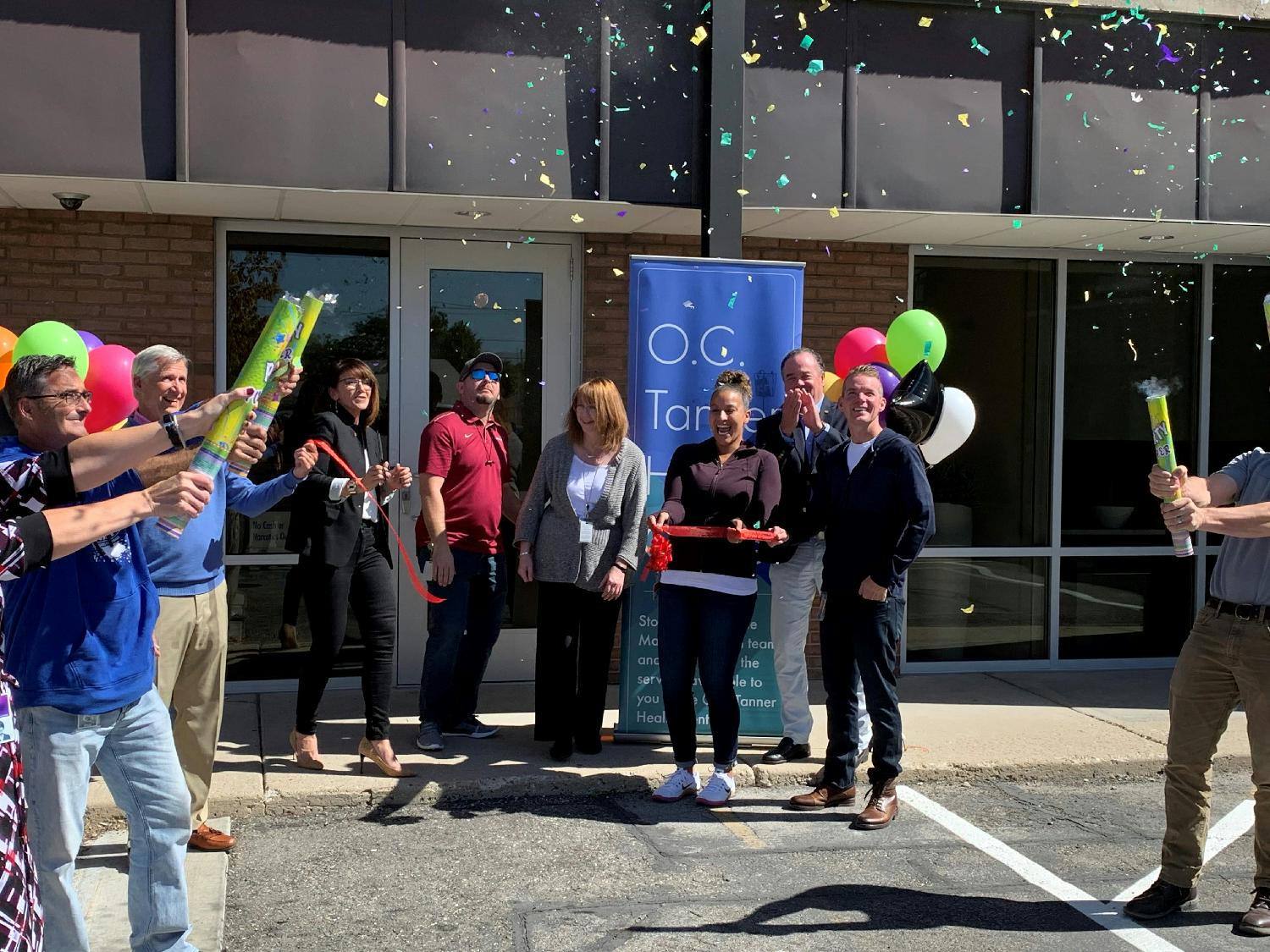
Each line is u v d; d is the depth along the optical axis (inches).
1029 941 157.8
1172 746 166.9
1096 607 324.8
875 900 171.5
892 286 305.1
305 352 277.1
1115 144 268.7
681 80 248.8
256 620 277.3
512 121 240.2
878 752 204.1
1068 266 317.4
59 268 259.4
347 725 250.7
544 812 210.7
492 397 240.7
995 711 273.9
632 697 241.9
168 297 265.7
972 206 262.4
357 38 232.1
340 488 211.0
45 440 125.3
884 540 198.4
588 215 263.1
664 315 238.1
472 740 243.6
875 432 204.5
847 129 255.6
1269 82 276.1
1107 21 266.5
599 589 228.8
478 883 177.3
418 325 282.4
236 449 132.1
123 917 163.2
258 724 250.1
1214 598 163.5
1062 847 195.3
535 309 288.7
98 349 197.6
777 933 159.9
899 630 203.9
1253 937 159.2
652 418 239.1
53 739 128.6
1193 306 326.0
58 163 219.8
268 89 228.2
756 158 251.8
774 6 251.1
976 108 262.1
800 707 233.5
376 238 279.7
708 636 210.4
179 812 139.4
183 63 223.3
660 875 180.9
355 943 156.9
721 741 212.8
